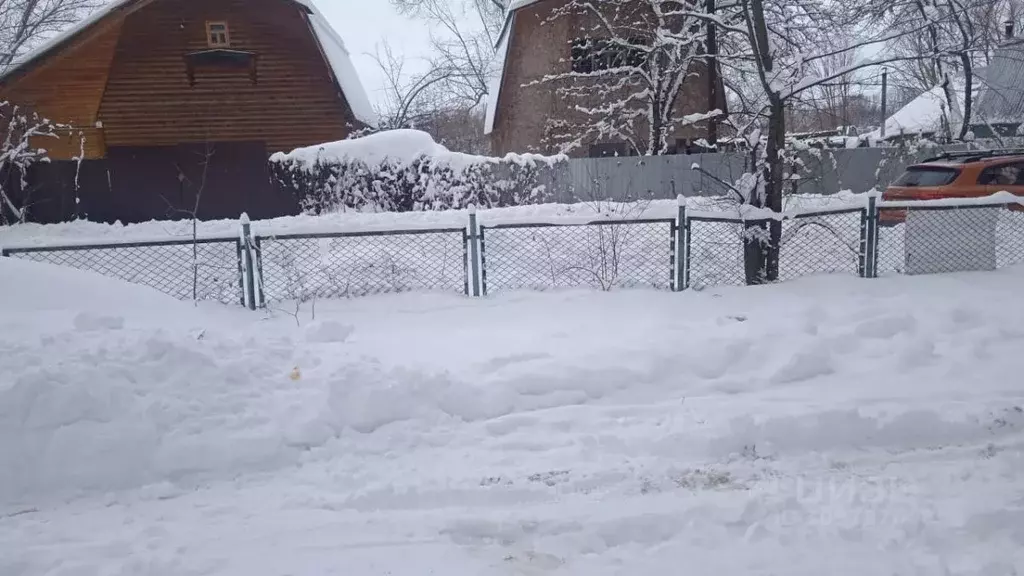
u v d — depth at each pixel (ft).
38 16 81.20
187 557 11.64
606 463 15.21
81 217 61.93
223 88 68.39
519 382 18.38
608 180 54.19
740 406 17.66
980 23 50.42
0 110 61.93
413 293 26.48
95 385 15.37
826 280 27.43
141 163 62.28
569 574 11.21
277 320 23.67
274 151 69.62
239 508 13.47
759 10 28.07
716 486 14.19
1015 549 11.69
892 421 16.44
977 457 15.38
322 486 14.43
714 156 54.54
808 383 19.22
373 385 17.34
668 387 18.89
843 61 39.63
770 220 27.45
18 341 16.85
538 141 71.10
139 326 19.99
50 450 14.37
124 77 67.00
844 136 48.60
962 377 19.20
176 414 15.60
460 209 48.98
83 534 12.51
